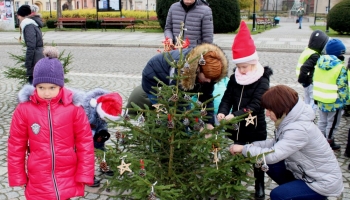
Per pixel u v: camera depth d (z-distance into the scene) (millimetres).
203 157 3197
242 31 3354
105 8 25844
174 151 3340
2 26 24312
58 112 2762
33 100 2748
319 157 2973
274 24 34531
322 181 2986
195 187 3277
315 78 4992
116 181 3207
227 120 3059
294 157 3047
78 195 2877
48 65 2674
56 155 2756
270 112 3021
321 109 4945
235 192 3195
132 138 3393
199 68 3145
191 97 3344
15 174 2789
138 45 16141
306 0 60938
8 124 5906
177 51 3545
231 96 3648
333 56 4902
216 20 20828
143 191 2938
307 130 2912
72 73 9992
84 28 25188
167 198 3006
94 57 13055
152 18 27938
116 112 3336
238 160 3047
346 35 21078
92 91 3609
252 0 41562
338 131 5746
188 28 5340
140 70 10508
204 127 3182
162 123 3260
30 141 2777
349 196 3814
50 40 17719
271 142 3297
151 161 3131
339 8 20906
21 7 6469
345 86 4789
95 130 3703
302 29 28281
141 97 4477
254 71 3430
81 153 2867
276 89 3002
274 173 3395
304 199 3047
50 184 2764
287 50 14672
